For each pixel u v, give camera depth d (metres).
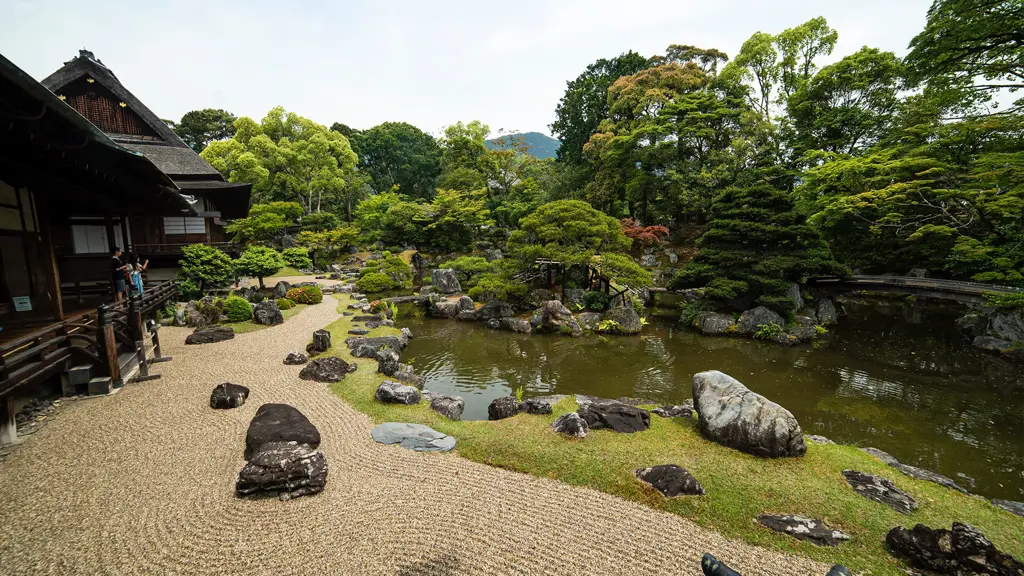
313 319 18.98
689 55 38.53
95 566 4.61
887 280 21.66
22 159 8.48
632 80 37.31
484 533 5.34
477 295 26.06
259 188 42.31
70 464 6.57
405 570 4.70
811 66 33.50
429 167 62.78
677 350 18.92
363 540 5.16
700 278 23.03
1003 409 12.95
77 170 9.50
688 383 14.81
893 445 10.66
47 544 4.89
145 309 11.75
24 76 5.19
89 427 7.77
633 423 8.36
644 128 32.97
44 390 8.75
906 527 5.55
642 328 22.56
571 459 7.12
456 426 8.52
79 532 5.11
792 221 21.66
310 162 42.34
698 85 36.72
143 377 10.31
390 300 26.69
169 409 8.73
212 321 16.58
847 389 14.54
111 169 9.38
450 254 39.19
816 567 4.85
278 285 24.70
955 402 13.52
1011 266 17.08
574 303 24.30
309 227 40.97
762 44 33.66
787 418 7.46
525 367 16.39
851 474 6.82
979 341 19.11
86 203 13.79
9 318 10.62
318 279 32.28
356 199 51.75
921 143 23.17
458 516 5.67
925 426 11.79
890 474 7.15
